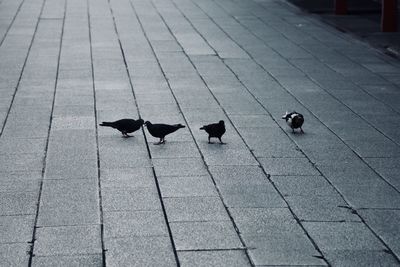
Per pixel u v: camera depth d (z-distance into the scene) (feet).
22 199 30.99
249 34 72.33
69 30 73.87
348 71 56.65
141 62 59.00
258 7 90.74
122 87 50.78
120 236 27.20
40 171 34.45
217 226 28.07
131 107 45.52
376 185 32.68
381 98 48.52
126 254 25.67
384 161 36.01
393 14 73.36
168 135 39.99
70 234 27.45
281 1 95.96
